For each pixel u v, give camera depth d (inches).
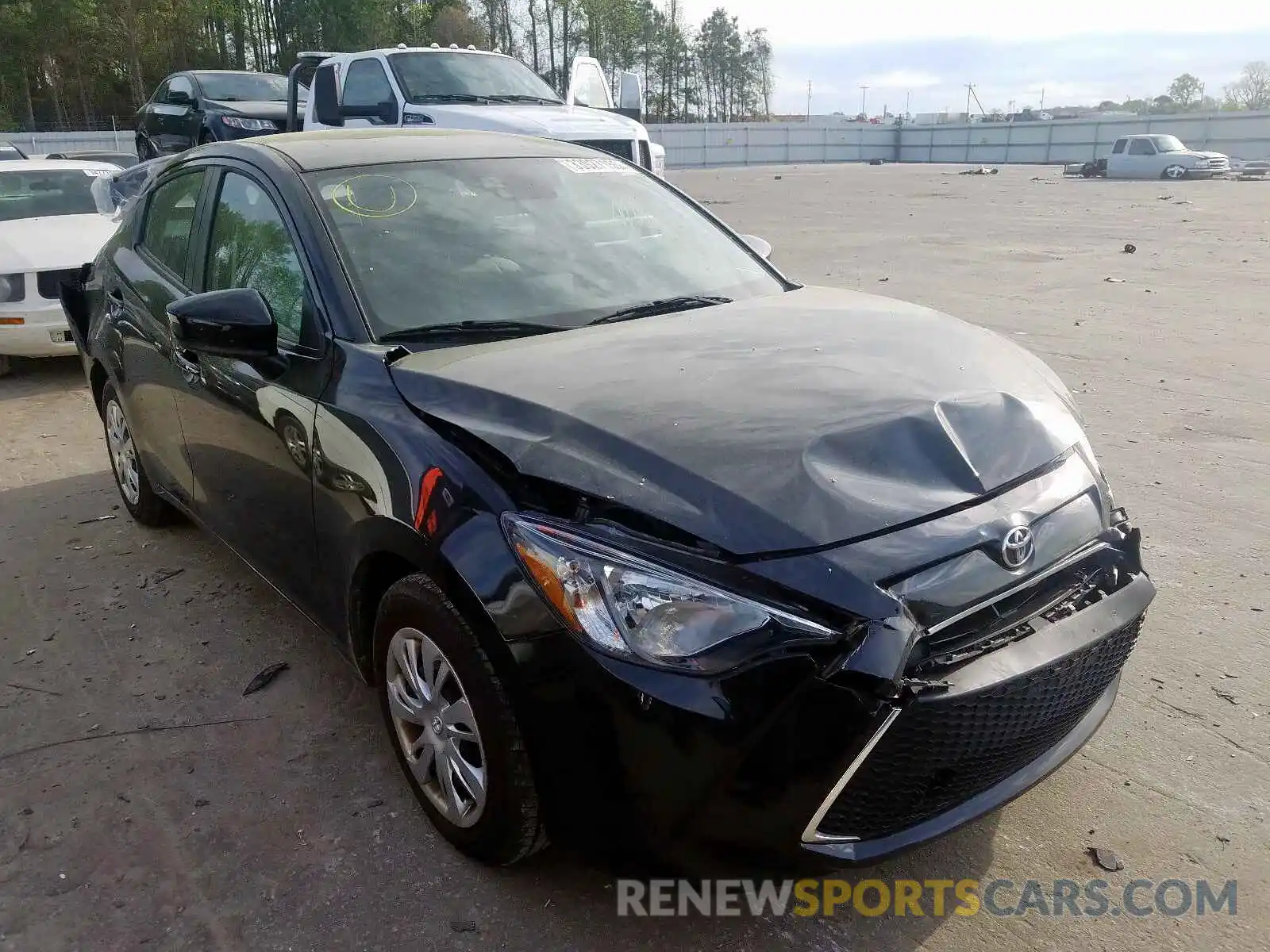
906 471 90.7
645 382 101.4
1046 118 2977.4
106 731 128.8
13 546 188.1
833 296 142.9
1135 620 99.2
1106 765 117.1
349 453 106.8
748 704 79.6
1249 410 247.4
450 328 118.2
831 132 2438.5
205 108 543.8
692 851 84.0
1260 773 114.9
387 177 135.6
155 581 171.3
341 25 2081.7
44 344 308.7
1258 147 1916.8
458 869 103.3
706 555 82.4
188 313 113.1
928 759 83.6
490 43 2578.7
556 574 85.0
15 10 1829.5
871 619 80.6
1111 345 321.1
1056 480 98.2
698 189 1274.6
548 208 142.4
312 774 119.3
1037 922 95.2
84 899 100.8
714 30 3853.3
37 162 391.9
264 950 94.0
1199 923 94.4
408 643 103.5
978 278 469.7
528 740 88.1
